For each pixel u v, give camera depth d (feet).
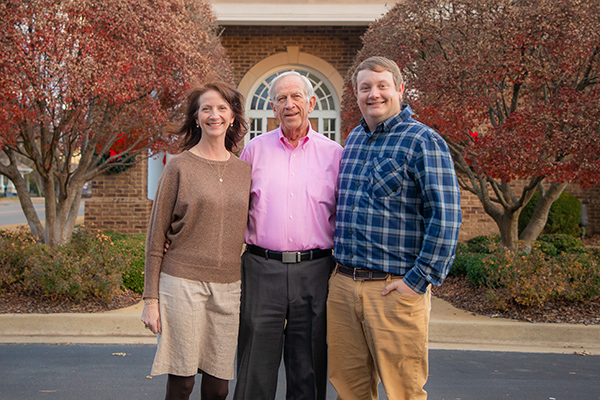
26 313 15.72
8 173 21.70
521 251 19.48
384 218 7.92
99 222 32.04
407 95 18.34
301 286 8.59
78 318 15.34
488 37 16.35
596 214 34.04
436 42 18.02
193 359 7.88
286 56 36.04
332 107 36.45
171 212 8.05
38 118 16.89
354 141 8.70
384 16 20.86
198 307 7.90
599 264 18.01
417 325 7.85
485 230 32.30
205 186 8.00
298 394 8.82
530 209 29.30
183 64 18.31
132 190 32.32
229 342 8.17
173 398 7.98
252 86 36.22
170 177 8.00
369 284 8.04
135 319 15.43
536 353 14.17
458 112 16.47
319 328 8.70
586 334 14.84
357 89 8.43
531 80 17.24
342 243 8.30
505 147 15.84
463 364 13.16
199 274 7.89
